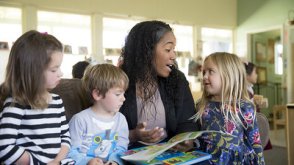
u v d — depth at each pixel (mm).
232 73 1499
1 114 997
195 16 6125
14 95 1008
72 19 4766
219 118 1487
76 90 1378
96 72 1288
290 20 5527
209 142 1463
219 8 6492
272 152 3814
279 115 5020
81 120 1251
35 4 4355
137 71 1473
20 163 973
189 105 1584
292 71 5406
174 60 1521
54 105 1121
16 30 4293
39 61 1009
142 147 1319
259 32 6477
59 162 1073
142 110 1467
